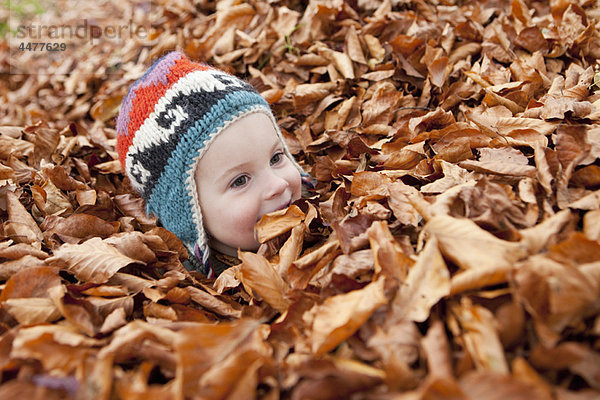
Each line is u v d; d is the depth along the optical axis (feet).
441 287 3.01
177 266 4.58
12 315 3.43
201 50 8.07
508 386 2.37
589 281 2.68
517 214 3.54
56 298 3.51
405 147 5.17
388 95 6.28
